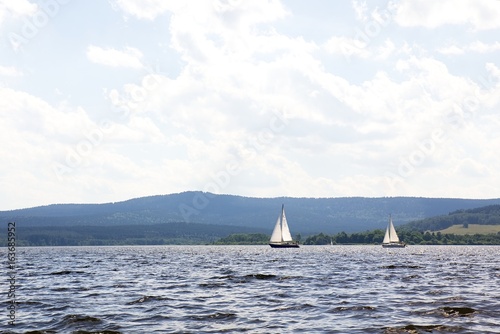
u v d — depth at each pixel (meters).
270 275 60.38
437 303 34.81
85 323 28.89
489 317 29.36
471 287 45.94
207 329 27.08
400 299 37.31
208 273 68.19
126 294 42.50
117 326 28.02
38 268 84.81
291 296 39.91
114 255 167.75
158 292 43.75
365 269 75.00
